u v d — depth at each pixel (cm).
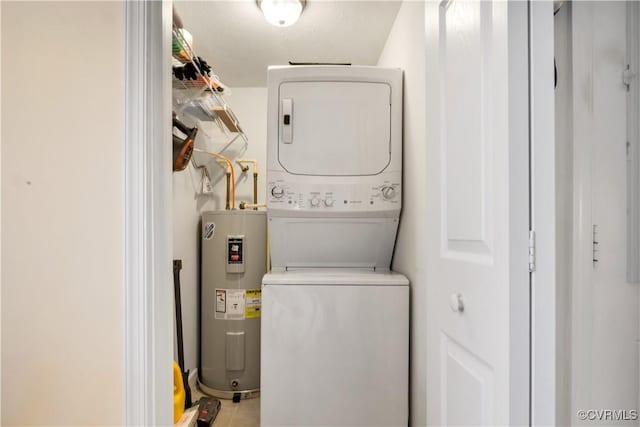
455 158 90
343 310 168
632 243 78
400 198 185
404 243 183
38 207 80
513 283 66
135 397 77
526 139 67
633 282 79
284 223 191
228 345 245
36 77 80
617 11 78
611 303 79
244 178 310
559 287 81
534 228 67
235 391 244
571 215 79
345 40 229
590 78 78
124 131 77
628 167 79
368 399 167
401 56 192
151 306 79
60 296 79
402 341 168
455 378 90
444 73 97
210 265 252
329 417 166
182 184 234
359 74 184
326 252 201
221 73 283
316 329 167
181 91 187
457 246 90
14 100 80
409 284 171
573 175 79
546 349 66
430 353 105
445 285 95
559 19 81
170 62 90
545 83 68
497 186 71
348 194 184
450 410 93
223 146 307
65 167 79
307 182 184
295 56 252
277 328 167
